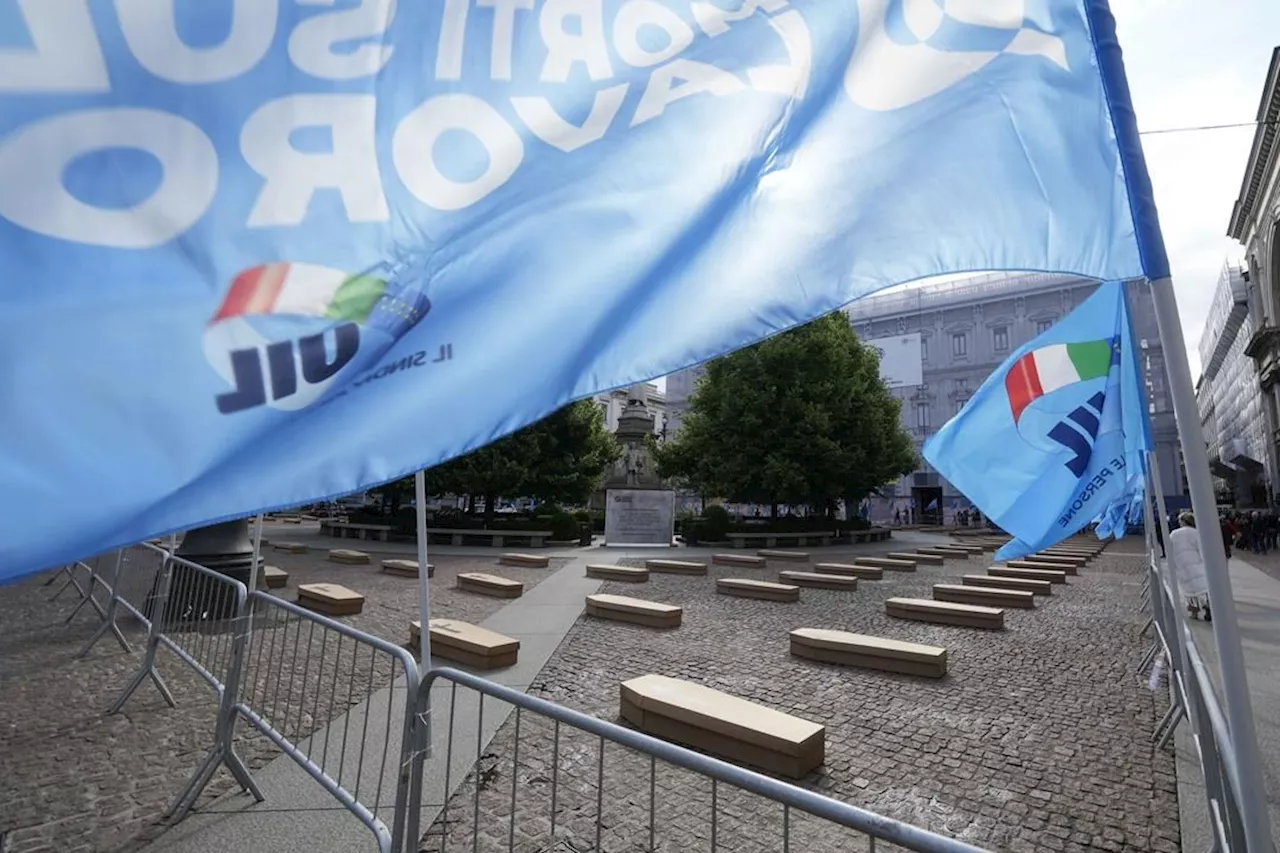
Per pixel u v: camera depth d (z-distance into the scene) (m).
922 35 2.16
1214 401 80.56
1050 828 4.28
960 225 2.05
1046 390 5.15
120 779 4.71
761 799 4.48
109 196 1.35
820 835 4.07
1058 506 5.03
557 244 1.80
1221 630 1.71
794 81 2.06
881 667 7.84
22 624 9.49
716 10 2.03
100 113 1.35
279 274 1.49
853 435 31.28
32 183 1.29
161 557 7.98
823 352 30.11
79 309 1.32
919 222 2.07
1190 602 11.02
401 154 1.63
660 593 13.94
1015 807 4.55
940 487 57.47
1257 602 13.32
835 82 2.12
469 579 13.96
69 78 1.33
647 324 1.90
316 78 1.55
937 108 2.12
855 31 2.15
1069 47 2.04
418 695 3.04
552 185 1.80
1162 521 6.04
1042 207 2.02
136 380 1.35
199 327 1.41
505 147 1.75
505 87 1.77
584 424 29.84
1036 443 5.09
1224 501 58.59
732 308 1.96
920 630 10.34
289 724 5.71
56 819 4.16
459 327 1.68
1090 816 4.42
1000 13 2.12
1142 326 44.75
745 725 5.18
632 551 24.55
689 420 33.09
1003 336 57.53
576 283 1.80
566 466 29.19
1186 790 4.73
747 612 11.77
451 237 1.69
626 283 1.84
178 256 1.40
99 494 1.30
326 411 1.52
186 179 1.42
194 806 4.30
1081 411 5.14
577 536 27.52
